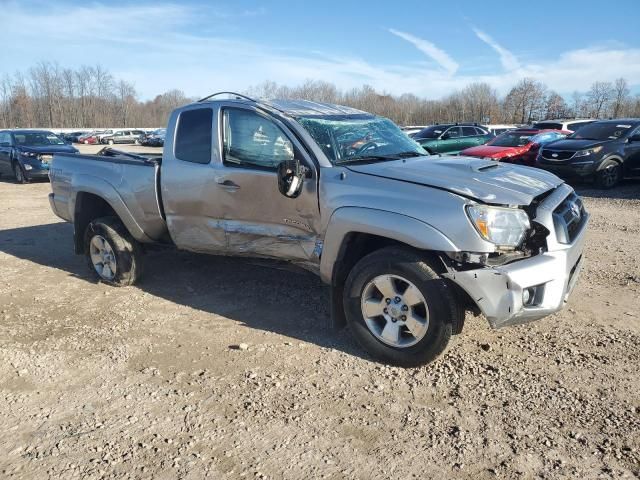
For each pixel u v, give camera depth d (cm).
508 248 360
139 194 532
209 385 370
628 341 417
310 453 296
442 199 360
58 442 310
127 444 307
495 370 379
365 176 396
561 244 375
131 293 561
